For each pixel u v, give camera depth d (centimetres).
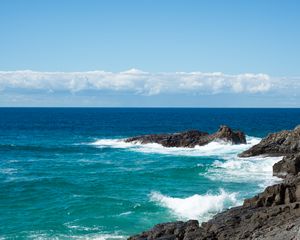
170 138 7700
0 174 4956
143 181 4453
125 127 13738
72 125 14588
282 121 17100
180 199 3503
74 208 3391
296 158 4384
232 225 2467
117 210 3319
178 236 2409
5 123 15362
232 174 4700
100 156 6550
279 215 2480
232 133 7512
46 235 2791
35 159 6288
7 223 3041
